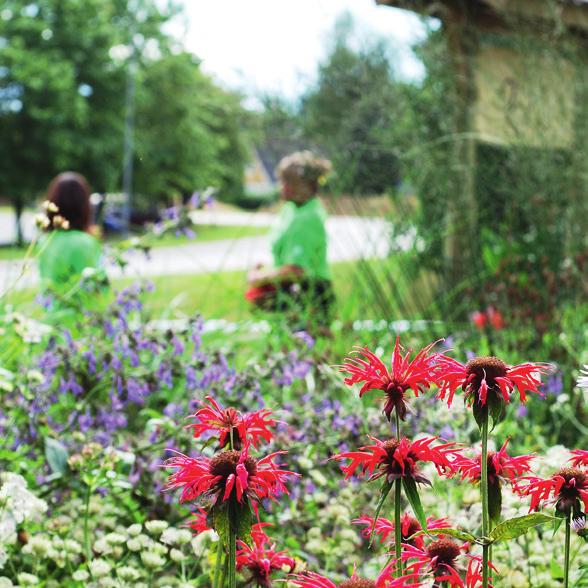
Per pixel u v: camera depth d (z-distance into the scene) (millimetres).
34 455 2660
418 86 5402
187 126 37875
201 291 6184
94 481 2420
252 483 1359
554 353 3805
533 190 4910
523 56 5156
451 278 4938
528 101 5039
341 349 4043
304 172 4879
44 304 3203
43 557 2213
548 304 4398
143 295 3607
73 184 4188
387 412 1425
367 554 2561
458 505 2389
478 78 5578
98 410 2895
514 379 1372
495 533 1359
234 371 2916
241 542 1465
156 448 2650
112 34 33312
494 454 1480
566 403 3514
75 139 31859
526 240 5191
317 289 4738
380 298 4527
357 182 5250
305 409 2918
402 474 1376
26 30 32156
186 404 2908
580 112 5129
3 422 2729
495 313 4371
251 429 1501
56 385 3068
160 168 37625
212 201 3373
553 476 1438
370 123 5320
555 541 2209
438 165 5156
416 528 1578
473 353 3902
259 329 3979
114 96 33562
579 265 4703
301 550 2512
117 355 2854
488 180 5188
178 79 37719
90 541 2463
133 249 3234
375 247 4711
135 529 2186
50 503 2578
